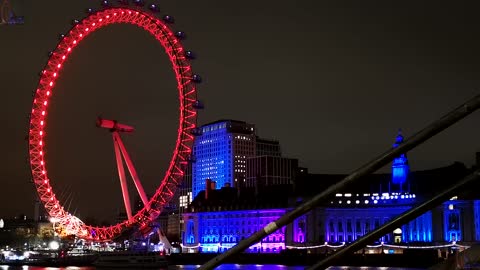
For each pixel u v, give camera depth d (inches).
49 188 7568.9
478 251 620.1
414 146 587.5
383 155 599.5
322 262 636.1
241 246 652.1
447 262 645.9
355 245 628.4
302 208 623.5
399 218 618.8
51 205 7657.5
